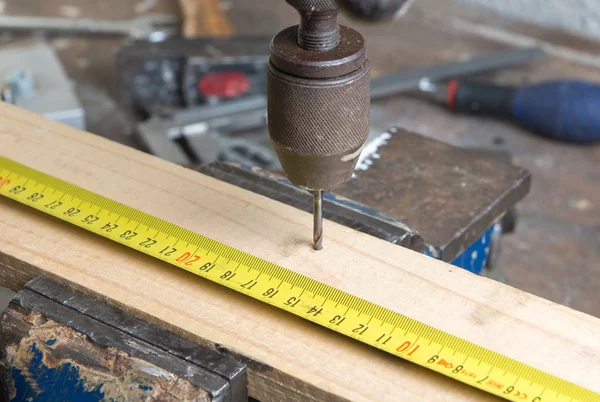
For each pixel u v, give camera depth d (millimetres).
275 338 511
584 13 1401
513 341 504
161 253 544
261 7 1456
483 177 676
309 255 545
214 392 492
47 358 512
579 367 495
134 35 1330
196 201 577
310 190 513
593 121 1113
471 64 1266
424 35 1415
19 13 1396
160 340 513
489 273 749
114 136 1130
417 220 640
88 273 542
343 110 480
